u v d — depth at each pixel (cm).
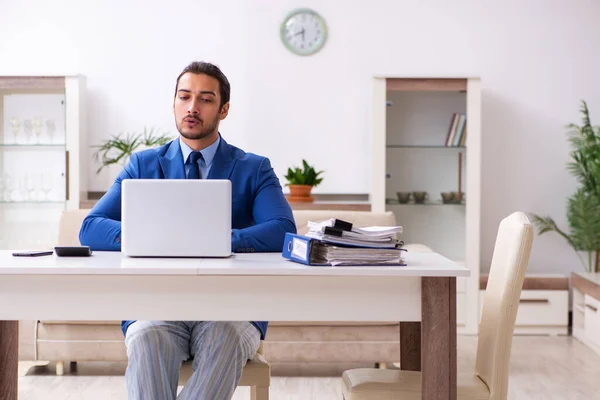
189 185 204
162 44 553
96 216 237
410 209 529
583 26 556
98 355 386
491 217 561
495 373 207
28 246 522
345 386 220
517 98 559
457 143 525
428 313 191
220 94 247
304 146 556
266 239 231
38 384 377
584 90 558
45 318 190
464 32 556
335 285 191
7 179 525
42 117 525
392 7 555
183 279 189
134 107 554
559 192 561
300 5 554
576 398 359
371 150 557
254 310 190
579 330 497
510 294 204
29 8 549
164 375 205
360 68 556
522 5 556
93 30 552
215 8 553
